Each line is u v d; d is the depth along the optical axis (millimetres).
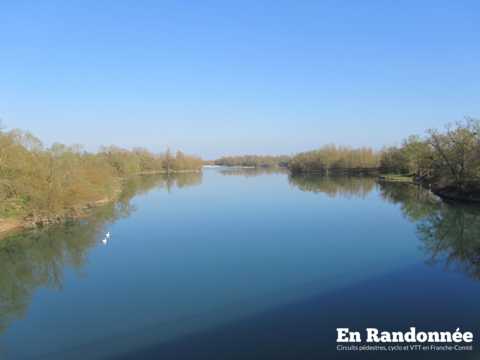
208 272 18953
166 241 26469
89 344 11609
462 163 45594
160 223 33906
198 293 15930
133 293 16109
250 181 93812
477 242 25250
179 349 11141
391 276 17906
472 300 14664
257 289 16266
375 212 39094
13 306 15031
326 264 20141
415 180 76500
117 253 23312
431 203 43688
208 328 12500
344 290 15961
